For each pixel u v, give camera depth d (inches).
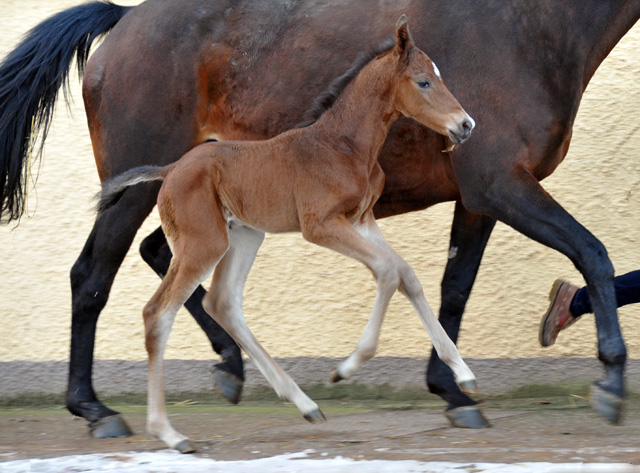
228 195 209.6
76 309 251.3
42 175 331.3
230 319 218.8
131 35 260.2
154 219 322.7
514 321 305.7
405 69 205.6
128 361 312.7
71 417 275.0
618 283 238.5
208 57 252.8
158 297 207.3
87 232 326.6
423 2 236.8
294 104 243.0
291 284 318.0
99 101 261.4
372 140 211.3
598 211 308.7
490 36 224.7
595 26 223.9
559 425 235.6
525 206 215.6
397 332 308.5
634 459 180.1
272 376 210.7
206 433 237.0
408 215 318.3
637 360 293.3
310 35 244.7
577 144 314.7
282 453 199.3
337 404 298.4
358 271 315.6
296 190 206.7
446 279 253.6
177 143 255.6
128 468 184.1
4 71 266.2
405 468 174.6
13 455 206.7
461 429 229.8
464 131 203.2
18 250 325.7
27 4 353.1
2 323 319.0
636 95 316.2
